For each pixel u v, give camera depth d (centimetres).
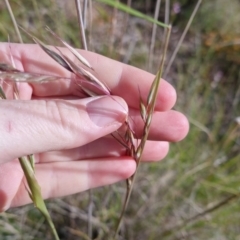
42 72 16
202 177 24
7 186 16
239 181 24
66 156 17
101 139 17
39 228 23
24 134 12
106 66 16
